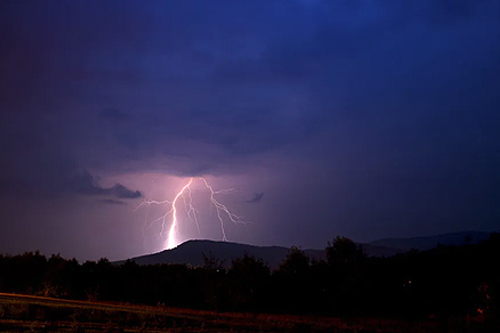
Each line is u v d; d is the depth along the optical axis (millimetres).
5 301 16891
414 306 24109
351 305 27359
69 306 17500
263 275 31391
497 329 16859
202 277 33688
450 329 18688
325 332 19062
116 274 35438
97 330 14820
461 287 23312
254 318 24438
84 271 34312
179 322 18422
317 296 30062
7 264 32531
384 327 21156
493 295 17688
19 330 14047
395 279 25672
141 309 22156
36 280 32344
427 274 24453
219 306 30016
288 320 24203
